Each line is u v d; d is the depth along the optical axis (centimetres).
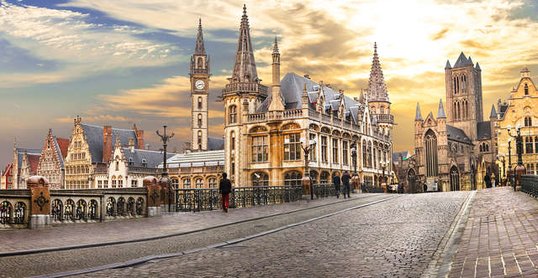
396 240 1505
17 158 12531
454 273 954
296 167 6250
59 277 1085
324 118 6731
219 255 1357
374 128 8806
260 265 1188
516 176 3775
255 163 6681
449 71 16162
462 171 13250
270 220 2366
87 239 1675
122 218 2372
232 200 3238
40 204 1972
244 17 7438
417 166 13975
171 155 11225
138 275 1100
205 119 12119
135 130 11425
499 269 925
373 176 8294
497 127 9700
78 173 10412
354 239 1565
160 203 2650
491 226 1628
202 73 12162
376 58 10375
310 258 1259
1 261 1289
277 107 6494
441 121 13550
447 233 1611
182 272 1127
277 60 6575
